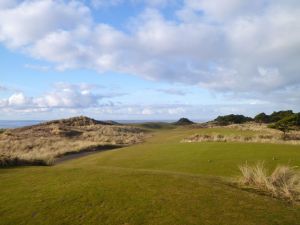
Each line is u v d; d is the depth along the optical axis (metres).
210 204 7.32
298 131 48.78
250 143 26.45
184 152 23.66
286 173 9.99
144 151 27.16
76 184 8.95
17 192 8.43
